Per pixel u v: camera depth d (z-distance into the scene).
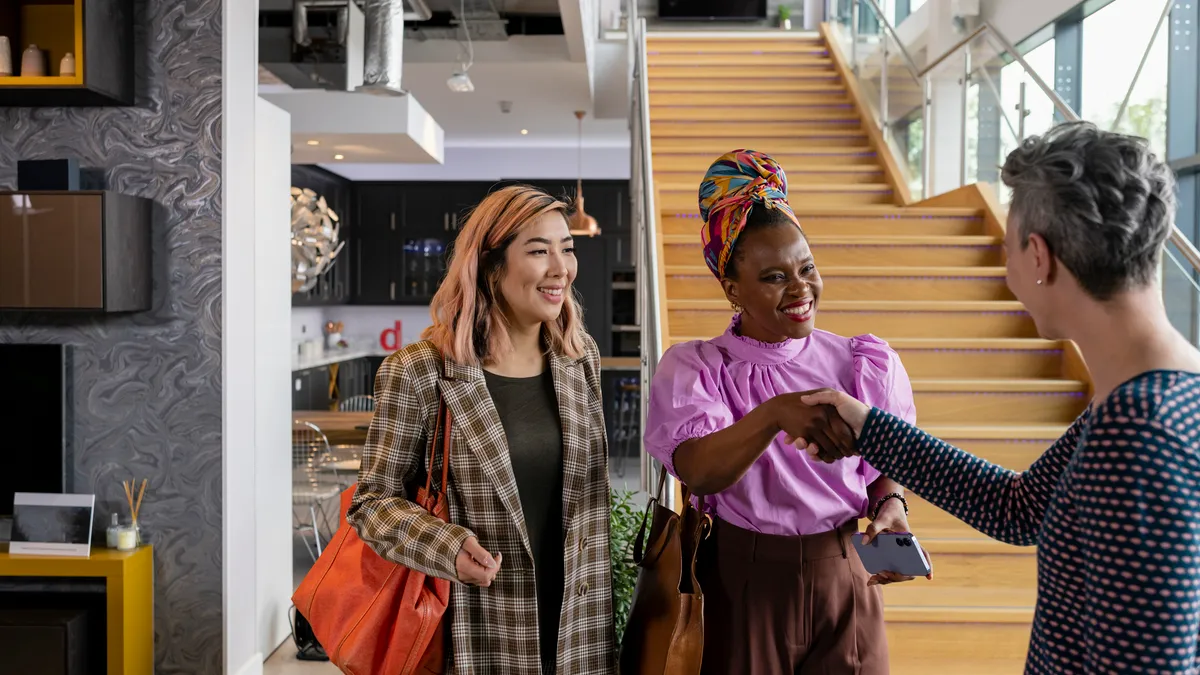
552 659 1.66
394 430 1.62
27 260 2.84
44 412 3.07
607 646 1.66
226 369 3.14
